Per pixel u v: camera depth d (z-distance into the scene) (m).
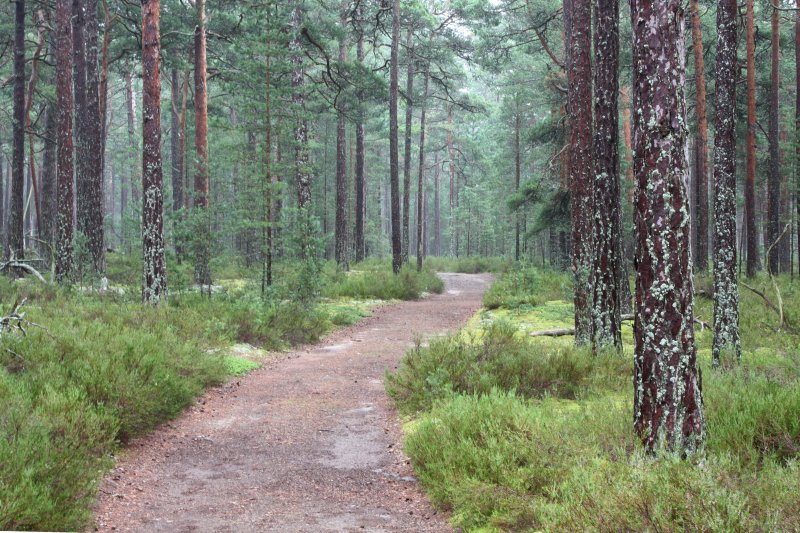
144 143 15.62
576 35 12.52
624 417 6.41
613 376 9.65
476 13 31.84
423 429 7.32
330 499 6.36
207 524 5.67
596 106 11.56
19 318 9.38
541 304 20.41
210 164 20.33
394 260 30.84
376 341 16.45
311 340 16.14
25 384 7.62
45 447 5.71
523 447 6.02
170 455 7.77
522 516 5.29
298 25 27.36
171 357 10.41
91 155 21.78
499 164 57.94
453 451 6.36
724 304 10.43
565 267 29.89
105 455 6.95
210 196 19.14
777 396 6.20
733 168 10.84
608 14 11.31
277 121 18.78
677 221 5.68
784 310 15.12
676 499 4.31
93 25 22.00
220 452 7.91
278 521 5.75
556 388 9.36
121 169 56.16
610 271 11.41
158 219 15.68
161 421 8.91
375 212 68.38
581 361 9.86
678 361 5.63
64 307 13.96
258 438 8.49
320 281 19.02
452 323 19.58
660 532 4.13
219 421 9.27
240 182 19.30
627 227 26.17
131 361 9.16
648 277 5.78
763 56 28.88
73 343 9.39
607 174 11.38
